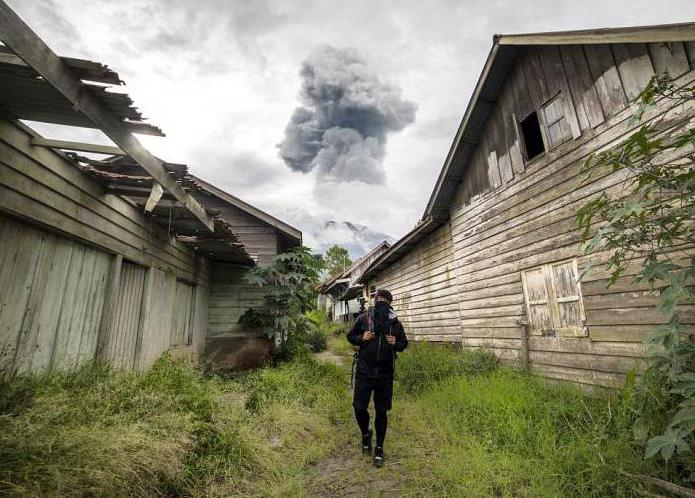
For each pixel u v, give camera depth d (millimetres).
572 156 4949
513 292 6047
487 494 2695
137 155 3264
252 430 3756
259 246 9766
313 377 6789
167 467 2508
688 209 2438
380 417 3531
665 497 2268
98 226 4152
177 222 5762
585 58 4836
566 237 4961
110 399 3105
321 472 3271
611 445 2916
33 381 2846
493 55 6152
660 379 2961
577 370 4703
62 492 1911
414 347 8562
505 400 4230
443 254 8930
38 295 3371
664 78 2488
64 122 3023
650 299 3834
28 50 1973
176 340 6754
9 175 2859
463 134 7125
